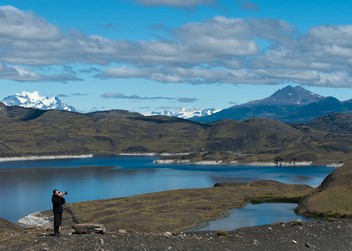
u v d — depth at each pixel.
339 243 47.53
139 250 37.22
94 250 35.88
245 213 147.12
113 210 154.50
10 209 177.25
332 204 135.00
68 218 142.25
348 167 162.50
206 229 116.25
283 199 183.75
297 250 43.25
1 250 35.53
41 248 35.50
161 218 130.00
